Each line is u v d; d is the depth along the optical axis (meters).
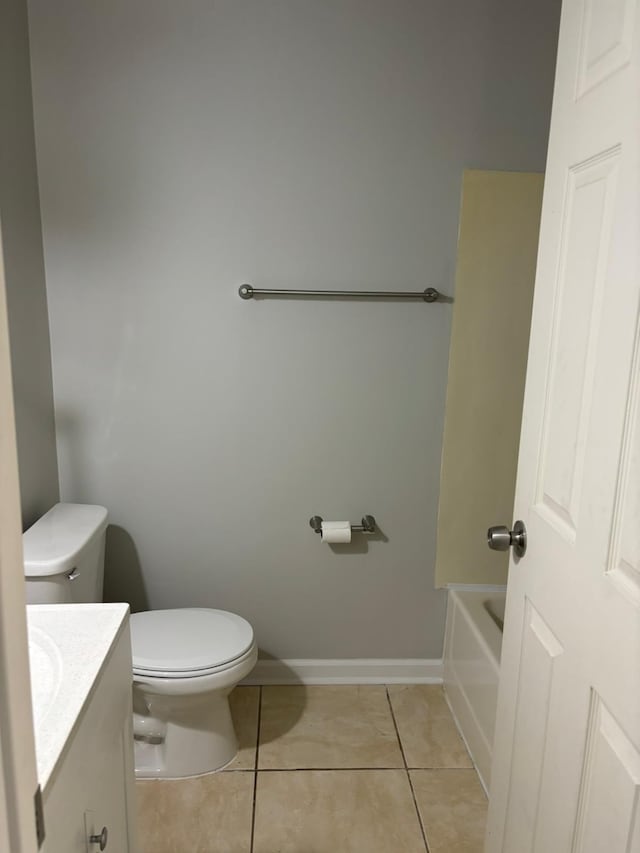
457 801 1.82
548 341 1.16
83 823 0.90
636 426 0.86
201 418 2.16
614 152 0.94
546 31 1.98
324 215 2.05
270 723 2.14
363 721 2.17
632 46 0.89
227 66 1.95
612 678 0.90
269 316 2.11
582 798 0.99
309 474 2.23
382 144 2.02
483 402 2.20
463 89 2.00
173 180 2.01
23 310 1.88
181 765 1.88
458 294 2.12
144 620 2.00
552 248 1.15
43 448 2.04
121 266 2.05
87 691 0.92
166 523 2.23
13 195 1.81
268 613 2.33
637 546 0.85
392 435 2.21
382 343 2.15
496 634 1.97
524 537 1.25
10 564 0.48
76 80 1.92
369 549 2.29
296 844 1.67
